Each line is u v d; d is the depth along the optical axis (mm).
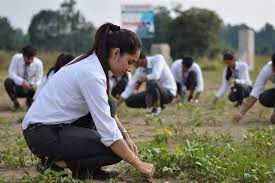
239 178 4551
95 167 4281
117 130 4035
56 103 4094
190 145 5012
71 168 4262
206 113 9867
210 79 20078
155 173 4648
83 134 4145
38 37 27844
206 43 28047
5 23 28859
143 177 4645
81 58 4125
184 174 4605
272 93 8336
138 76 9430
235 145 6012
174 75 11531
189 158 4789
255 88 7410
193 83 11539
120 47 3969
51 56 24500
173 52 28422
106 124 3996
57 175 4109
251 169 4648
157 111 9430
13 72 10258
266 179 4578
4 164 5246
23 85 10141
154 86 9297
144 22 21547
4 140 6871
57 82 4109
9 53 24625
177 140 6574
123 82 11711
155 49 21562
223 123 8422
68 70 4086
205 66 25469
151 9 21625
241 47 22781
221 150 5477
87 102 3998
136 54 4020
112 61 4016
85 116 4230
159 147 5336
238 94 10688
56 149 4094
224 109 10391
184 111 10078
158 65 9320
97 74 3975
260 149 5688
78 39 27750
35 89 10250
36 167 4605
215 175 4535
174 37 28328
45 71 20656
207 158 4762
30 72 10281
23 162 5176
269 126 7895
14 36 29000
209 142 6203
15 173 4910
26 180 4289
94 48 4070
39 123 4109
